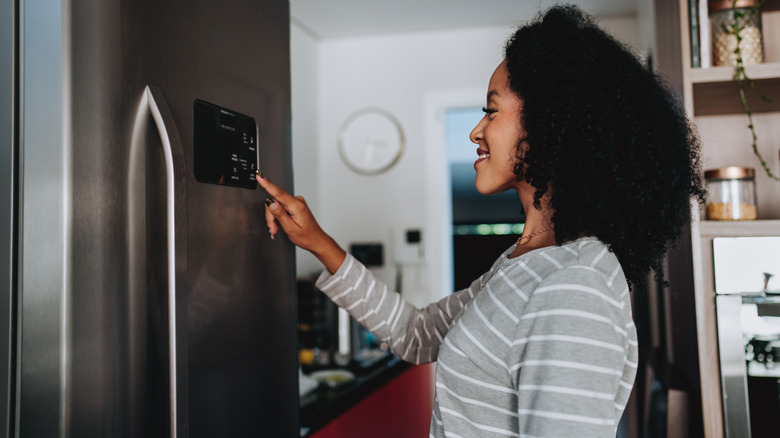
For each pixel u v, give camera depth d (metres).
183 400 0.81
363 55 3.41
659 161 0.70
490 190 0.82
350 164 3.40
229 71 1.00
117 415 0.76
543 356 0.61
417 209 3.29
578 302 0.61
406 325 1.16
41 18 0.73
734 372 1.38
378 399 1.72
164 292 0.83
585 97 0.69
